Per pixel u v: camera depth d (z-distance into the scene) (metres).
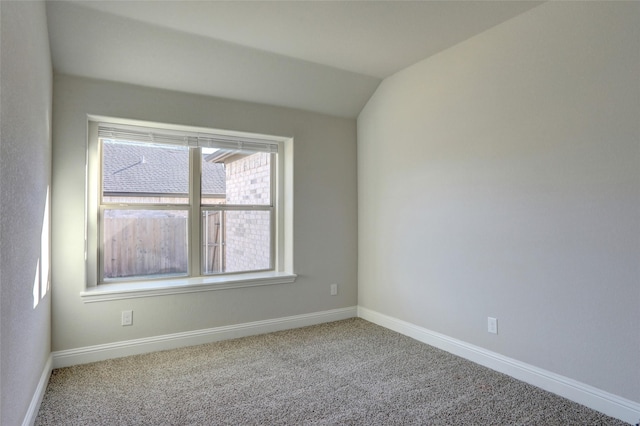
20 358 1.70
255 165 3.87
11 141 1.50
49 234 2.63
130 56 2.86
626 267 2.06
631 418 2.04
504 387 2.47
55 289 2.77
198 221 3.57
